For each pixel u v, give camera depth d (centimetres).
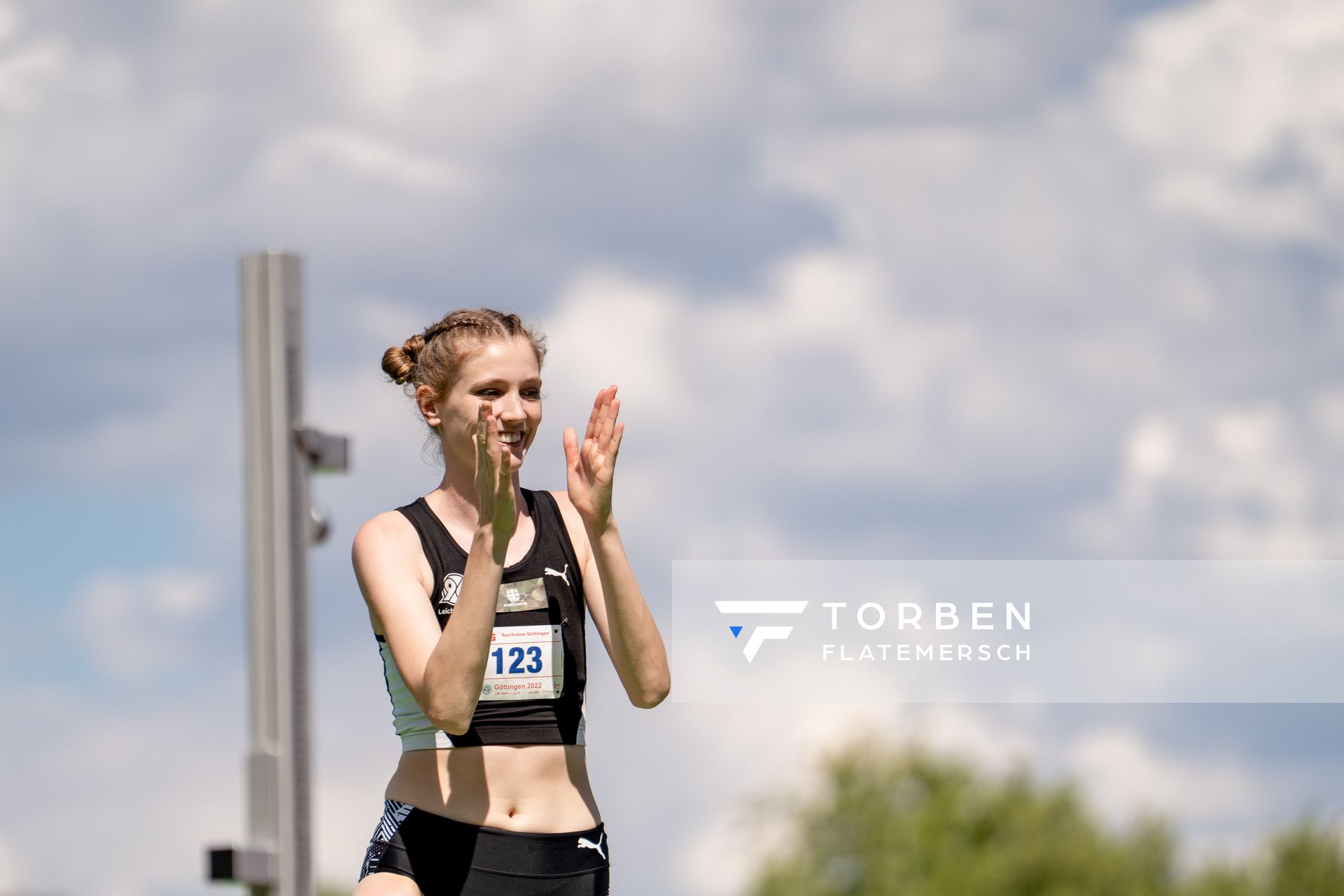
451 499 1409
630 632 1384
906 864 13275
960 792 13612
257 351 1023
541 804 1360
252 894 980
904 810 13800
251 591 1006
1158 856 13000
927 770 13975
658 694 1409
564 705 1391
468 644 1261
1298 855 12744
